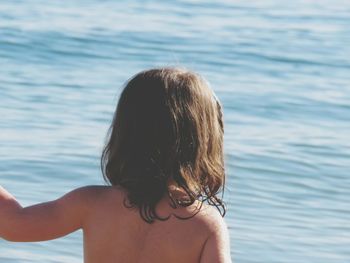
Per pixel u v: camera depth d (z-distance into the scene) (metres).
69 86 13.38
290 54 16.56
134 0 20.97
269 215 8.69
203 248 3.39
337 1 22.84
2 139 10.55
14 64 14.46
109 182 3.61
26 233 3.48
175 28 18.02
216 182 3.46
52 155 10.02
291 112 12.73
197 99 3.40
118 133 3.42
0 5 19.05
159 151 3.37
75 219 3.49
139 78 3.43
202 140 3.39
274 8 21.30
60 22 17.62
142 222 3.41
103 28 17.42
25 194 8.88
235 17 19.75
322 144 11.20
